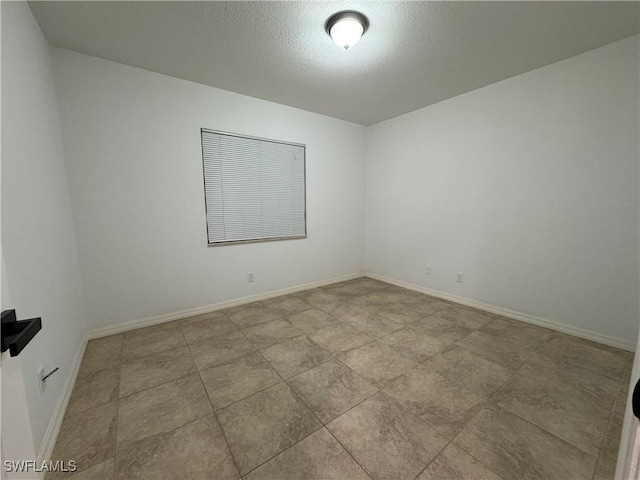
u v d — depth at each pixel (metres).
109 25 1.86
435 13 1.75
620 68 2.06
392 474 1.14
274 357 2.06
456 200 3.21
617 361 1.97
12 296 1.14
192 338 2.38
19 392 0.64
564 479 1.12
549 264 2.52
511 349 2.16
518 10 1.72
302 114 3.56
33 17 1.71
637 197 2.05
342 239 4.21
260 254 3.38
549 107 2.42
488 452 1.24
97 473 1.16
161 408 1.54
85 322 2.34
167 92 2.61
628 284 2.12
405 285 3.92
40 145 1.64
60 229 1.90
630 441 0.54
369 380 1.77
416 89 2.91
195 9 1.72
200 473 1.15
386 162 4.04
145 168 2.55
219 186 2.99
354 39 1.84
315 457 1.22
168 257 2.74
